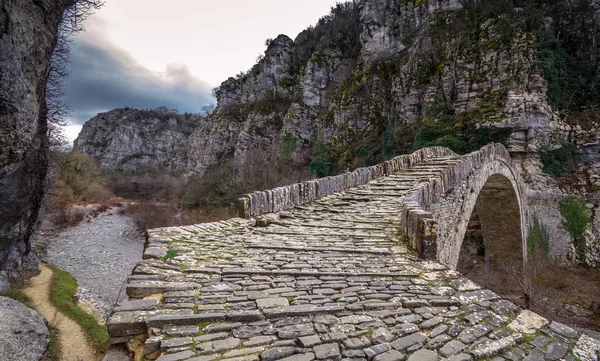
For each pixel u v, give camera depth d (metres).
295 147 48.34
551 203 25.05
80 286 20.77
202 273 4.03
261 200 8.20
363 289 3.62
